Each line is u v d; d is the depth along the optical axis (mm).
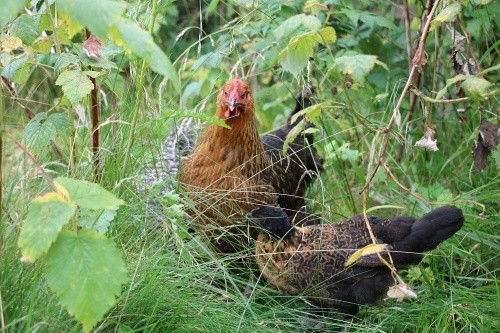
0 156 3059
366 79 6043
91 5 2578
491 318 4184
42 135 4121
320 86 6035
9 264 3438
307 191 5621
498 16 5461
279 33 3920
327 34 3916
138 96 4332
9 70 4113
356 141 5918
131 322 3629
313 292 4547
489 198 5023
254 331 3889
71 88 3895
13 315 3273
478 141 4363
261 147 4957
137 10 4461
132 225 4207
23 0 2551
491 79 5445
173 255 4129
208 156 4758
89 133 4844
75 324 3297
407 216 4973
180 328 3717
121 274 2785
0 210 3225
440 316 4195
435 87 6027
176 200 4164
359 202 5551
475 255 4836
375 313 4492
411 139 5906
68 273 2734
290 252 4555
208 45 7547
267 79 6965
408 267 4594
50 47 4336
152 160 4867
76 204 2793
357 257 3900
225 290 4188
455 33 4602
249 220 4547
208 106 6770
